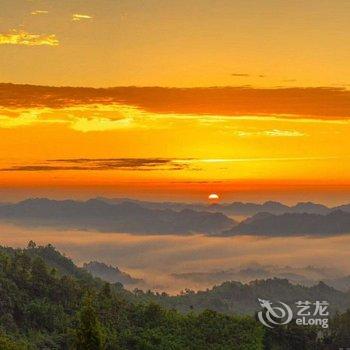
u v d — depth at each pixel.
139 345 95.69
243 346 98.38
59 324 100.50
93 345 64.38
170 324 105.75
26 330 98.69
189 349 96.94
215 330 103.75
